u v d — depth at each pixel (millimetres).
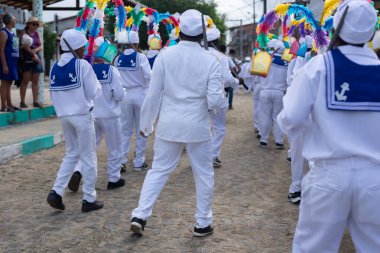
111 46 5379
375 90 2453
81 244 4051
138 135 6613
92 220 4633
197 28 3926
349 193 2443
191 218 4688
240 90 24734
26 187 5781
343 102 2449
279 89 8039
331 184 2459
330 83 2473
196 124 3945
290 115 2537
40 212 4871
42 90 11406
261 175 6527
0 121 9148
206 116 4027
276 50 7918
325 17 5277
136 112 6504
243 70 13297
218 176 6422
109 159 5676
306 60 5824
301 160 5133
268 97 8141
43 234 4273
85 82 4586
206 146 4070
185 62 3922
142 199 4059
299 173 5180
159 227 4445
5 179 6121
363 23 2516
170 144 4027
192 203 5164
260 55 5246
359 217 2492
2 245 4020
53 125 9656
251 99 19828
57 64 4688
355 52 2541
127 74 6406
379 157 2434
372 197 2416
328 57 2527
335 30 2605
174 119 3943
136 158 6680
